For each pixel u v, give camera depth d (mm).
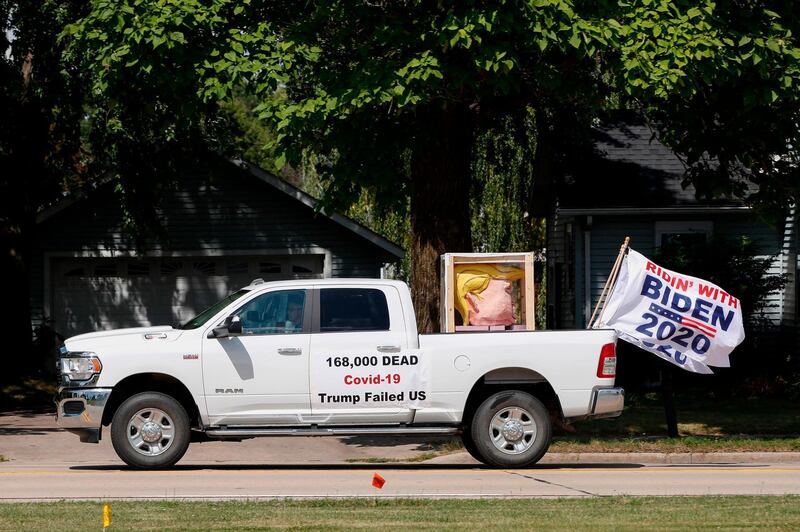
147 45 39281
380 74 37562
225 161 68875
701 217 63594
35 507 23531
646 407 52562
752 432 43031
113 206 69500
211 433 31250
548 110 65250
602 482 29375
